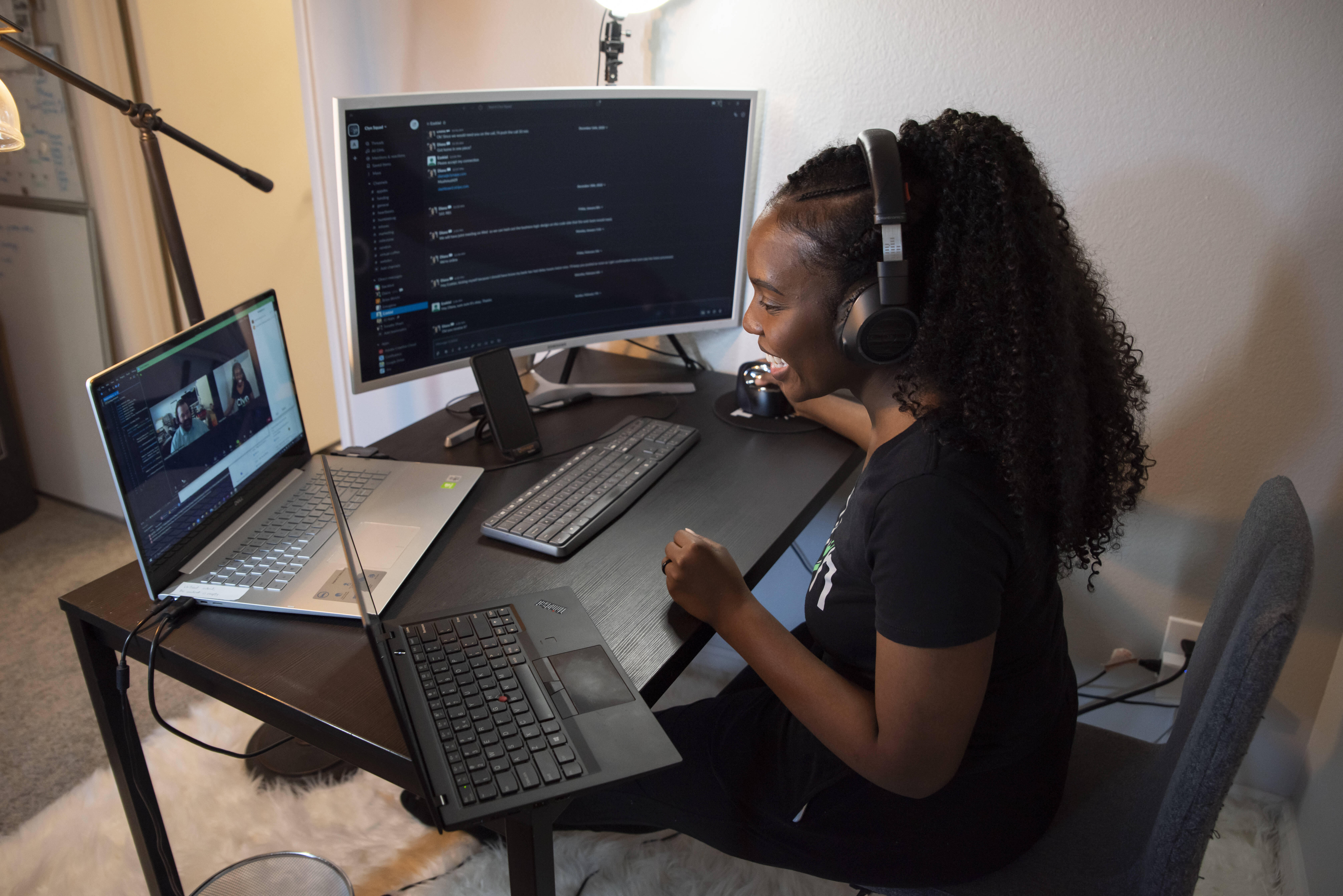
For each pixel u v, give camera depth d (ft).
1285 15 3.73
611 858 4.56
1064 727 3.05
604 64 5.06
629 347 5.79
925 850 2.86
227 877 4.15
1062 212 2.68
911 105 4.51
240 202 7.86
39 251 7.25
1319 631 4.62
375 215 3.99
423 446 4.43
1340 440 4.25
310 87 5.96
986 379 2.39
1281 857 4.68
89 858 4.47
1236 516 4.59
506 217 4.33
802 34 4.59
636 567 3.42
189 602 3.09
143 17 6.69
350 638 2.96
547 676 2.77
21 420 7.99
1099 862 3.03
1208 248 4.19
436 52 5.49
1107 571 4.99
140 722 5.44
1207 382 4.41
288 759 5.08
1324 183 3.90
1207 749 2.39
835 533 2.95
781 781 3.01
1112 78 4.09
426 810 4.73
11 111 3.53
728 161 4.73
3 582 6.91
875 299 2.45
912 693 2.34
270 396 3.80
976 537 2.32
